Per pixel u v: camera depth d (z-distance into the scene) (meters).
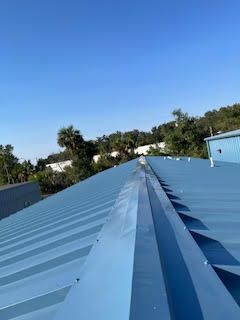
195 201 5.06
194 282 2.07
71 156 57.31
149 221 3.04
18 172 69.44
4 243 5.87
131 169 12.36
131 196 4.86
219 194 5.70
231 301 1.83
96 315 1.65
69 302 1.99
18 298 2.72
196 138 53.97
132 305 1.59
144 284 1.79
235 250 2.84
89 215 5.45
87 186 11.95
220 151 22.09
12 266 3.90
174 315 1.67
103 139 89.81
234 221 3.76
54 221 6.39
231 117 68.00
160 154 54.69
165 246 2.66
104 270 2.26
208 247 2.96
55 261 3.39
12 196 35.81
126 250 2.41
